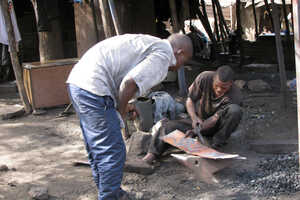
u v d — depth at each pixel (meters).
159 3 12.04
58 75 6.12
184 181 3.46
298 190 3.23
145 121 4.71
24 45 10.79
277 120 5.08
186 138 3.69
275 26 5.37
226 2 20.02
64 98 6.24
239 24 10.58
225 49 13.38
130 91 2.56
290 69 9.87
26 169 3.85
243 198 3.13
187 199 3.15
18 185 3.48
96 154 2.72
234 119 3.71
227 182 3.39
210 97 3.87
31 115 5.93
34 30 10.87
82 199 3.21
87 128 2.71
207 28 12.13
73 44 10.58
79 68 2.74
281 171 3.51
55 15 8.07
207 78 3.84
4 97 7.40
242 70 10.03
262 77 8.76
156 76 2.58
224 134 3.82
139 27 8.84
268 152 4.05
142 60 2.68
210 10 20.38
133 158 3.79
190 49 2.79
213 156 3.32
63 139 4.80
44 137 4.86
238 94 3.87
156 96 5.20
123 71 2.70
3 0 5.71
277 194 3.18
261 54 11.35
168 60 2.64
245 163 3.78
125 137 4.57
